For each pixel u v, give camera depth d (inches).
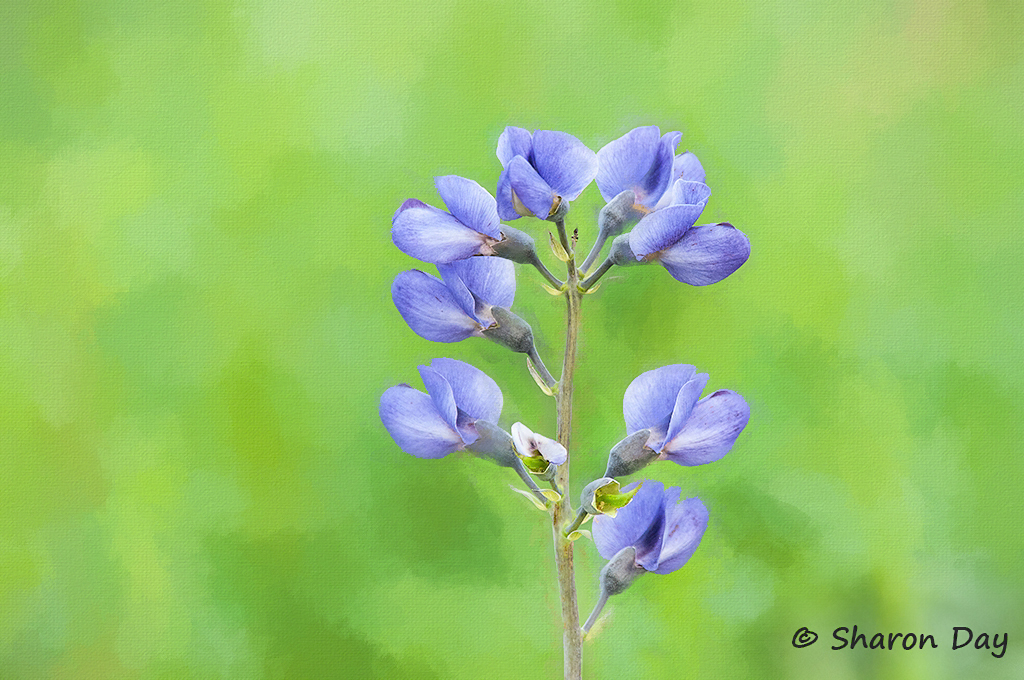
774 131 38.1
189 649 36.8
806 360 37.3
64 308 37.9
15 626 36.9
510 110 38.0
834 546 36.6
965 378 37.4
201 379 37.6
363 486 36.9
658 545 31.2
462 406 31.4
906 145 38.2
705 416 31.1
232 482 37.2
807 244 37.7
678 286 36.8
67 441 37.5
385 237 37.7
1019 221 38.0
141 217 38.1
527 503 36.3
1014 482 37.0
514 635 36.1
